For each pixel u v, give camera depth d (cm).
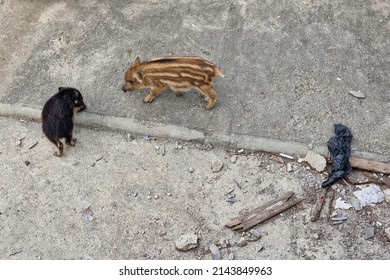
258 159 252
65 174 249
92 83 269
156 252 234
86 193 245
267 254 233
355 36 280
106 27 284
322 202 242
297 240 235
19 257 233
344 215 239
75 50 278
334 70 271
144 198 244
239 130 256
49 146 256
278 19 285
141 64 253
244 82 267
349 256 232
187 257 233
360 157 250
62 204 243
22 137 258
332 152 249
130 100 265
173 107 263
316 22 284
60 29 284
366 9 288
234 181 247
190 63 248
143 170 250
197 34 281
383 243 234
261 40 278
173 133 257
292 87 266
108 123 260
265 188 245
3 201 244
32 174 249
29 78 271
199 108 262
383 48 277
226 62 272
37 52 278
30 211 242
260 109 261
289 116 259
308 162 249
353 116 259
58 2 292
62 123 245
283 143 254
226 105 262
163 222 239
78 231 238
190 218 240
